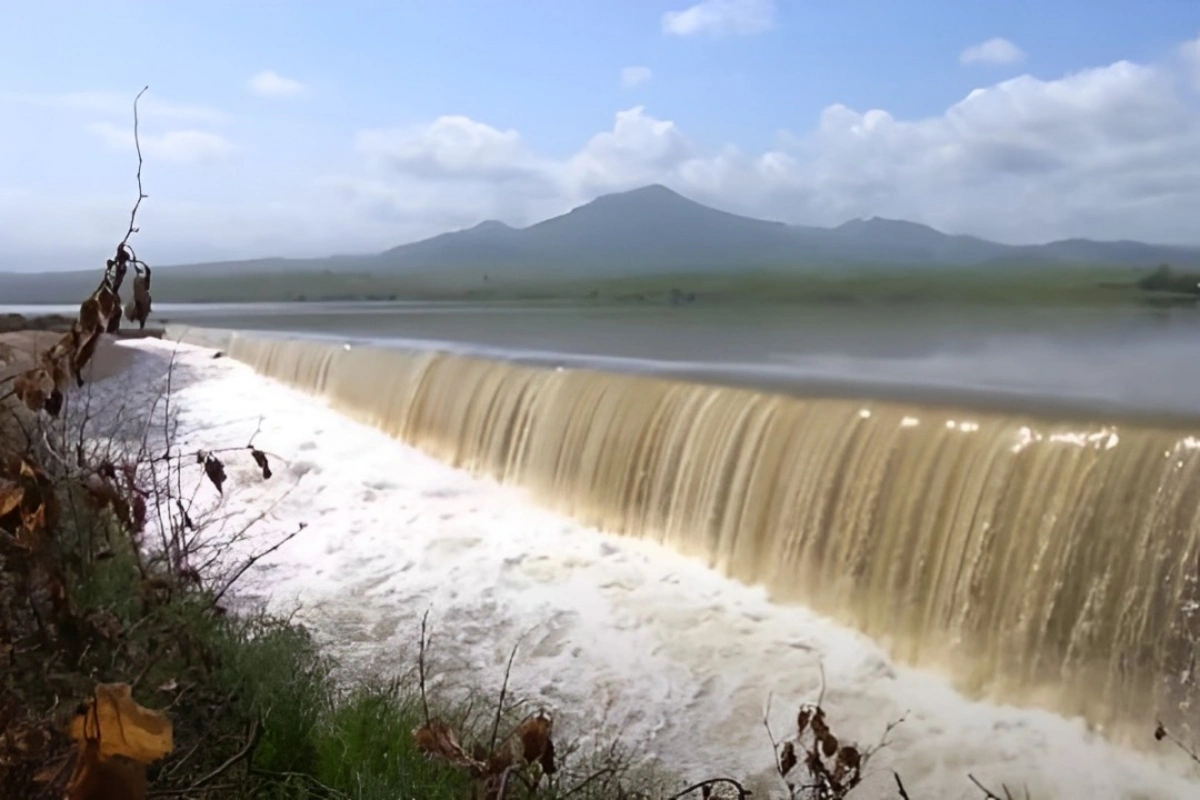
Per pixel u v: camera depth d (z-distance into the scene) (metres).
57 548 5.13
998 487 6.87
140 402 16.66
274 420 15.95
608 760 5.78
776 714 6.53
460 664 7.25
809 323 25.88
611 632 7.76
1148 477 6.13
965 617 6.88
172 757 4.58
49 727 3.39
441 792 4.53
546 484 11.27
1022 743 6.04
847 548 7.78
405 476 12.49
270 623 7.11
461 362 14.09
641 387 10.41
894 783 5.79
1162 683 5.82
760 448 8.74
